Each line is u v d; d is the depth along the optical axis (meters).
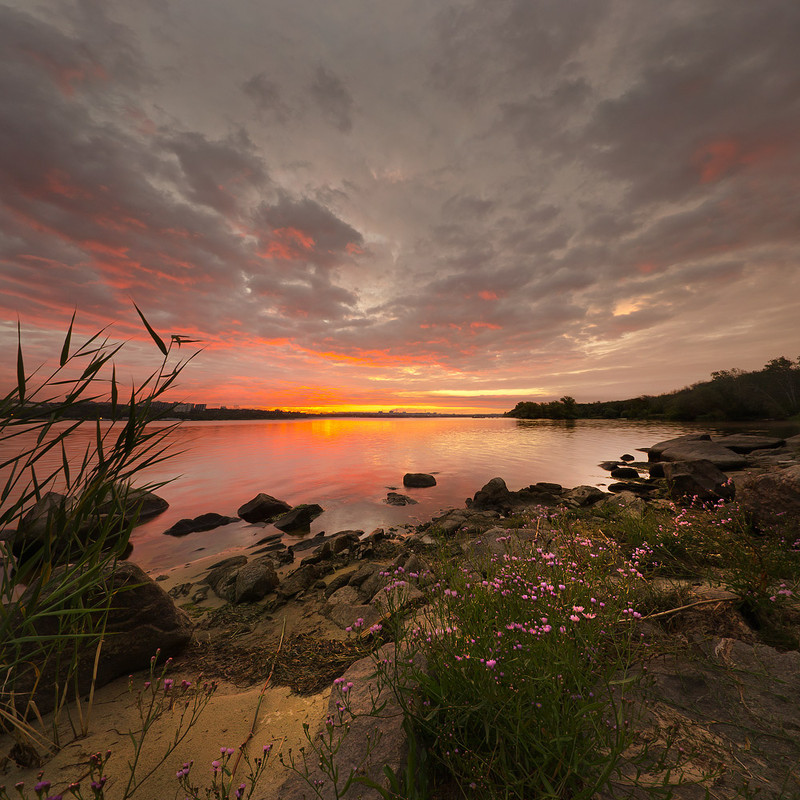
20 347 1.82
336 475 16.16
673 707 2.12
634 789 1.65
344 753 2.00
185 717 2.59
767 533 4.83
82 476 2.15
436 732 1.86
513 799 1.61
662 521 5.20
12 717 2.13
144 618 3.34
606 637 2.48
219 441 32.69
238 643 3.83
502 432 43.88
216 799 1.81
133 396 2.19
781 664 2.40
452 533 8.09
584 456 22.31
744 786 1.56
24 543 2.01
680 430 41.28
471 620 2.44
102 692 2.94
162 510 10.81
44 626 2.83
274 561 6.96
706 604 3.17
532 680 1.85
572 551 3.91
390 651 2.79
